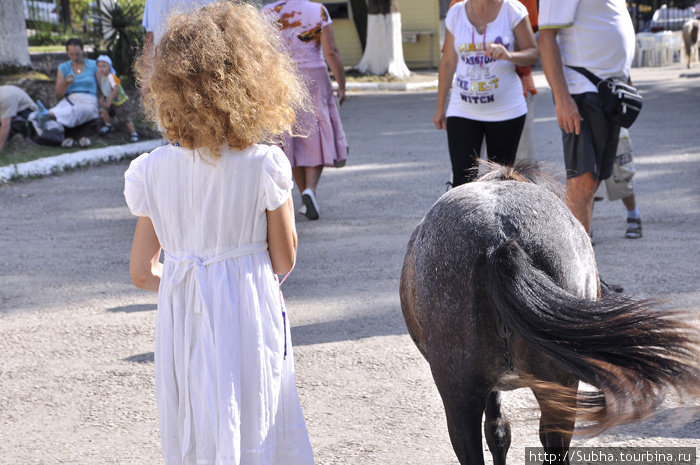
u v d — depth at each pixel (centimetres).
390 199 955
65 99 1359
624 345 237
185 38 261
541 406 280
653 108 1681
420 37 2936
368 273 668
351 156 1269
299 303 602
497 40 577
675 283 601
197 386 268
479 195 288
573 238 281
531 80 703
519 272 250
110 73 1380
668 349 236
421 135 1462
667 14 3062
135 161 277
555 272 267
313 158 833
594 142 547
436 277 277
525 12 584
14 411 446
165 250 280
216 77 256
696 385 235
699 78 2262
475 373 270
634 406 238
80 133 1374
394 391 452
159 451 400
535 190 294
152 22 674
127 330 563
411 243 316
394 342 521
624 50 542
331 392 454
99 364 507
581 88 543
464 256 269
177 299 273
